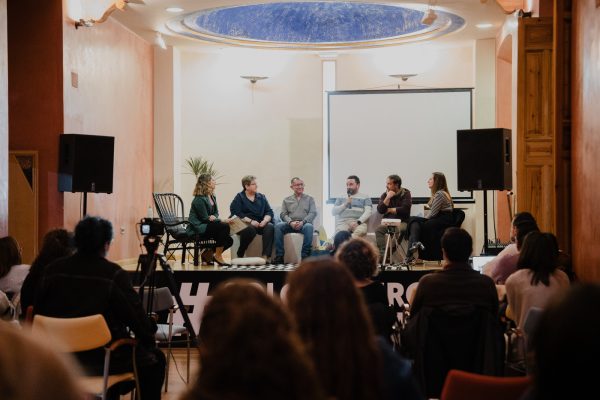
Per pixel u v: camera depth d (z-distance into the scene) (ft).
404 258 30.30
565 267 19.04
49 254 15.20
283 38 39.45
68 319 12.42
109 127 32.73
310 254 30.53
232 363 3.86
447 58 39.65
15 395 2.76
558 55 20.75
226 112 40.40
